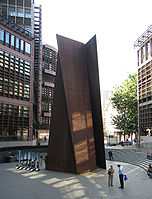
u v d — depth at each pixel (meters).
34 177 13.53
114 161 22.92
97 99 16.47
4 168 17.36
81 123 15.62
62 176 13.80
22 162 18.70
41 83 46.34
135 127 38.81
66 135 15.48
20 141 29.77
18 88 30.92
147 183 12.16
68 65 16.08
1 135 27.25
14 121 29.72
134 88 39.72
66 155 15.28
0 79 27.91
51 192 10.12
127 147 31.30
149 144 24.95
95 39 16.41
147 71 33.03
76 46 17.06
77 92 16.09
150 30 31.97
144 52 34.53
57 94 16.67
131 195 9.70
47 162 16.39
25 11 38.16
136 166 18.89
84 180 12.68
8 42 30.22
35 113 45.03
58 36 16.03
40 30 47.19
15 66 30.72
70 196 9.49
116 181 12.55
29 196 9.46
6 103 28.58
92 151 15.84
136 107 39.00
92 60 16.80
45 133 48.25
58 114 16.31
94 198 9.22
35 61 46.41
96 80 16.41
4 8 37.03
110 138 39.81
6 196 9.46
